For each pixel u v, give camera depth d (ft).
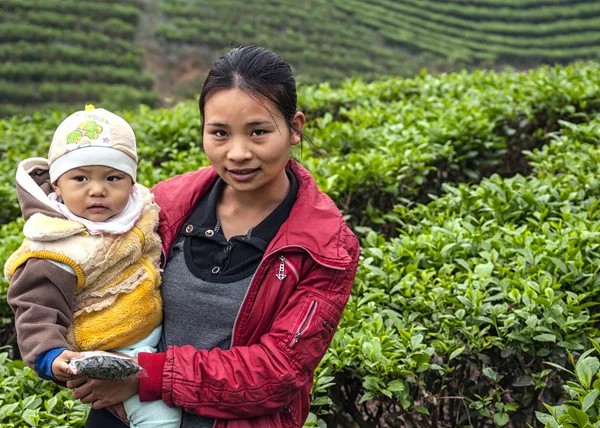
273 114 5.73
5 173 17.85
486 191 12.39
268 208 6.21
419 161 14.39
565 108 17.57
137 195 6.29
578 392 7.22
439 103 18.34
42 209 5.91
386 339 8.48
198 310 6.05
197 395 5.72
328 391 8.78
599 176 12.73
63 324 5.68
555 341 8.68
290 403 6.26
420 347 8.40
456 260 10.30
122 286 5.91
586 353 7.62
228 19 102.73
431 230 11.23
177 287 6.15
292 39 102.53
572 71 21.13
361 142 16.42
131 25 95.45
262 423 5.99
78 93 78.84
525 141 17.90
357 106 20.29
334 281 5.95
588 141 15.64
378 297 9.68
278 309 5.95
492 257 10.19
